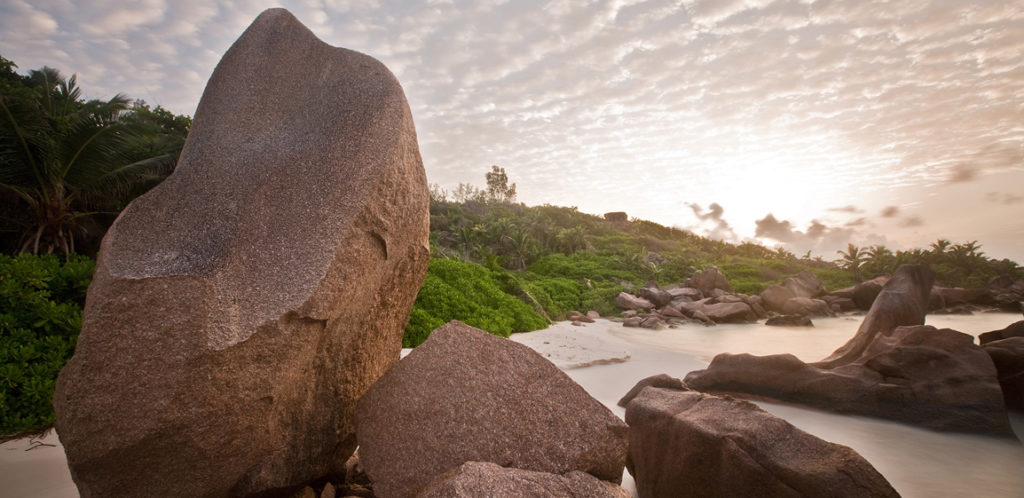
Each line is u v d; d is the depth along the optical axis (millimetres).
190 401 2221
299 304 2426
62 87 16844
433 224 47406
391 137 2971
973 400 6129
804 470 3135
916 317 8258
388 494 2799
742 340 15258
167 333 2197
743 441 3391
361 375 3381
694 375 8141
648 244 68000
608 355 10664
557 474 2533
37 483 3867
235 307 2340
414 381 3025
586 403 2799
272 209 2750
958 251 53656
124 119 15102
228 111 3383
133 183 15070
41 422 5152
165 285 2236
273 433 2725
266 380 2398
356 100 3139
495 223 47469
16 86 16156
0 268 6930
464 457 2709
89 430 2205
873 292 29844
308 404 3014
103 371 2186
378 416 3008
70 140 12422
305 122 3219
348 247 2660
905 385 6551
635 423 4203
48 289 7238
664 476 3803
